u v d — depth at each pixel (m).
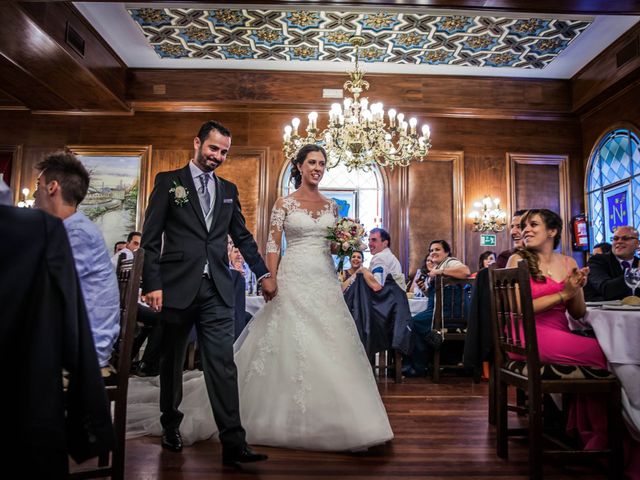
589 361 2.20
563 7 4.80
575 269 2.26
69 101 7.53
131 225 7.79
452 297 4.80
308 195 2.86
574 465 2.26
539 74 7.90
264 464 2.20
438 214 7.91
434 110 7.90
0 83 6.97
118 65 7.43
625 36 6.65
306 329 2.56
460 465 2.23
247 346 2.73
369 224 8.09
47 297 1.12
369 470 2.15
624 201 7.14
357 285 4.53
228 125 7.96
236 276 4.25
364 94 7.80
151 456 2.29
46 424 1.08
